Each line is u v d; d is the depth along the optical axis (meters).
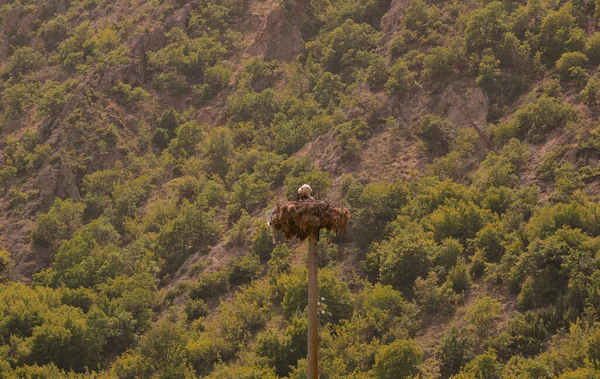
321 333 128.88
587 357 110.00
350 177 161.25
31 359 141.25
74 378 133.25
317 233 41.72
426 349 125.50
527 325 122.69
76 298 155.50
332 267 146.50
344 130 171.88
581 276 123.50
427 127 171.38
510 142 159.38
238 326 138.25
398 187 155.25
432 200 151.62
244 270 152.25
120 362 134.38
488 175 153.88
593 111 159.25
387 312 131.88
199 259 160.12
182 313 148.25
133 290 152.38
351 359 124.88
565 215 136.38
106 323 144.62
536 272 128.25
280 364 128.62
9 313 152.38
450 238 140.88
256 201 168.50
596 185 146.12
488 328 126.00
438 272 137.75
